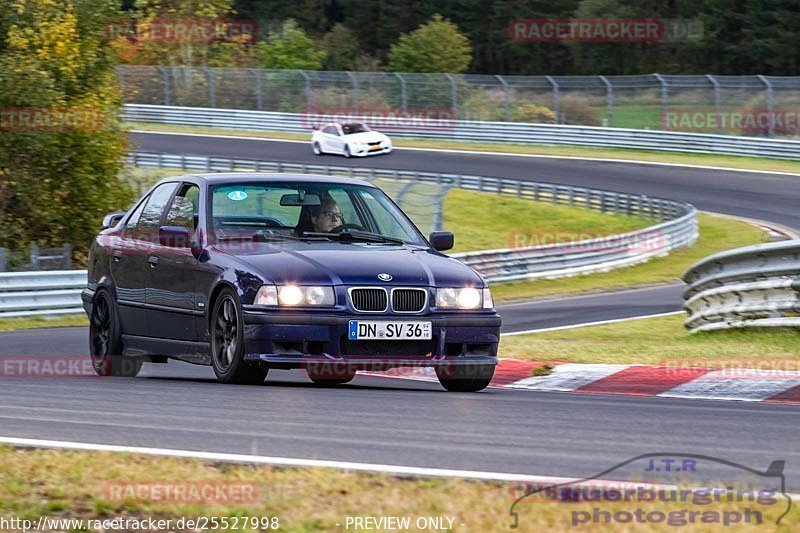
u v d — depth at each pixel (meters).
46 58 93.31
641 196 127.88
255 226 30.34
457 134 181.88
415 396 26.41
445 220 127.62
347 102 192.50
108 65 98.19
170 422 21.56
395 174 142.75
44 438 19.84
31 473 16.81
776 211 126.38
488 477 16.28
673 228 108.75
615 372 33.66
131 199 104.25
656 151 165.75
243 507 14.80
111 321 33.81
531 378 34.91
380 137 166.25
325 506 14.78
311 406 23.84
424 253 30.16
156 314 31.69
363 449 18.73
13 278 67.38
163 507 14.86
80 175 97.69
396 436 20.08
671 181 145.50
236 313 27.81
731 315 46.22
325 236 30.39
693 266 49.47
